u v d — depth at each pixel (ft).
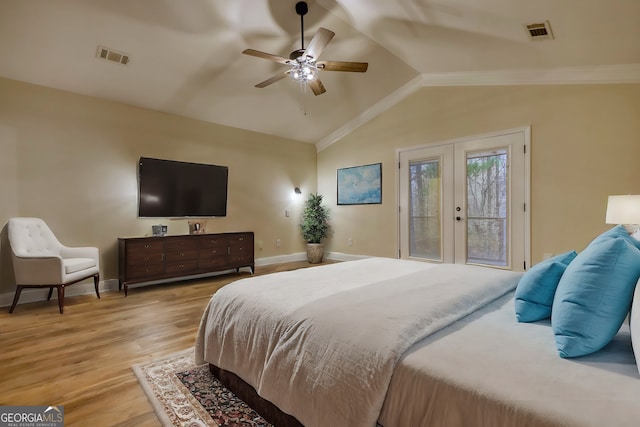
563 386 2.73
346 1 10.30
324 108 17.51
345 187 19.86
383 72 15.10
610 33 8.82
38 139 11.97
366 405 3.26
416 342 3.60
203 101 14.92
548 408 2.47
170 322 9.57
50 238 11.76
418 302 4.59
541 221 12.53
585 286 3.40
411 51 12.97
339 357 3.67
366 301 4.70
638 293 3.17
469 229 14.57
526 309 4.29
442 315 4.25
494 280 5.96
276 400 4.21
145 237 13.50
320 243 20.11
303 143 21.09
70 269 10.91
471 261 14.52
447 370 3.05
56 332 8.75
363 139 18.80
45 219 12.09
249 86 14.51
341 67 10.80
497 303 5.21
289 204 20.38
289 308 4.81
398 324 3.83
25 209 11.71
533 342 3.62
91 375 6.47
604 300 3.29
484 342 3.63
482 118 14.02
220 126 17.20
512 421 2.52
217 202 16.84
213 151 16.92
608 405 2.46
